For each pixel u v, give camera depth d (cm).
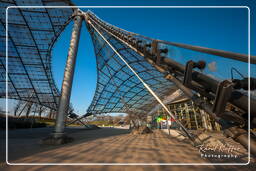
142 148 886
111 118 8994
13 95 3216
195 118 3378
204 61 348
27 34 2547
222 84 247
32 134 1798
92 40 2994
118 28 1803
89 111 3878
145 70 3198
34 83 3162
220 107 248
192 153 757
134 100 4456
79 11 2092
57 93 3266
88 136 1709
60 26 2450
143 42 987
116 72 3416
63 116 1236
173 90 3756
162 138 1462
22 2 2181
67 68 1450
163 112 3888
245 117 257
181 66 454
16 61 2830
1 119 2744
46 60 2905
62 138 1099
